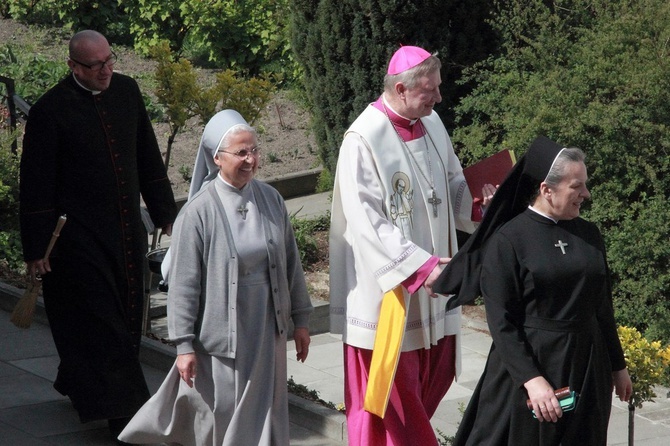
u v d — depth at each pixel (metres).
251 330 9.04
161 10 29.38
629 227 14.55
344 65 17.14
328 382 12.83
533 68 16.45
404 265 9.10
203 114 15.39
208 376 9.04
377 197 9.48
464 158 16.42
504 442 8.23
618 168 14.98
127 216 10.55
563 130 14.86
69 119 10.27
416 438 9.70
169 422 9.28
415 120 9.76
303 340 9.55
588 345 8.05
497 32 16.64
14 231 16.64
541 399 7.74
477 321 15.31
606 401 8.19
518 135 15.16
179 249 8.92
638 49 15.38
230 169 8.93
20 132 18.34
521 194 8.16
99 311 10.31
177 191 20.56
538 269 7.91
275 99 26.41
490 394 8.26
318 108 17.91
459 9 16.38
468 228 10.19
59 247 10.30
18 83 23.97
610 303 8.38
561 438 8.01
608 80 15.16
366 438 9.69
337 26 16.84
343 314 9.82
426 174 9.75
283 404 9.27
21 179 10.20
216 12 28.14
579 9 16.41
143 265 10.77
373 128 9.61
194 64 29.31
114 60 10.45
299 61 18.05
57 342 10.42
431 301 9.73
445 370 10.19
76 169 10.30
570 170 7.84
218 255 8.91
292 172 21.67
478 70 16.36
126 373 10.38
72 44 10.27
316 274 16.38
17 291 14.40
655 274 14.59
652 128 14.61
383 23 16.39
